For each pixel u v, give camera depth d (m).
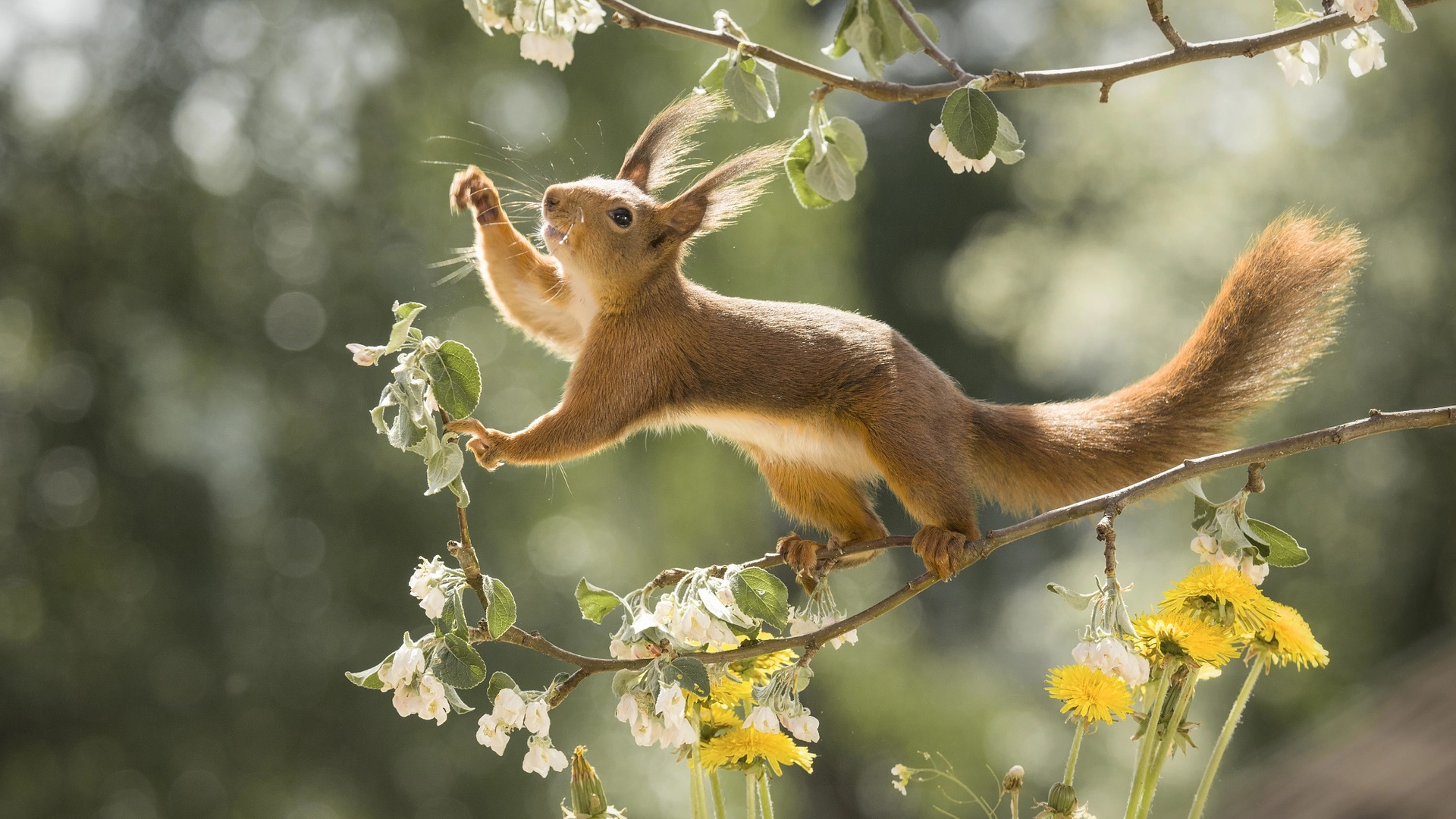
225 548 14.43
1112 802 17.22
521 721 3.29
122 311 14.55
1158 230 19.47
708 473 16.48
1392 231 16.38
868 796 21.95
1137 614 3.67
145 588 14.30
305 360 14.31
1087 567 21.38
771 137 15.84
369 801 14.16
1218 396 5.02
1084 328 20.14
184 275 14.27
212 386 14.68
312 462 14.30
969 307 23.11
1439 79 16.53
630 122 14.84
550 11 3.51
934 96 3.53
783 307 5.30
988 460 5.18
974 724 20.44
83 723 13.88
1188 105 19.84
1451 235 16.23
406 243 14.49
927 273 26.70
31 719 13.82
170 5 14.43
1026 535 3.85
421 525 14.31
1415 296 16.23
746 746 3.57
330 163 14.55
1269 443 3.60
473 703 14.38
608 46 15.16
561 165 14.26
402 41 14.43
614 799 13.99
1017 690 23.66
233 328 14.21
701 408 5.18
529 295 5.37
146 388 14.77
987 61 26.00
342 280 14.22
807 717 3.45
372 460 14.37
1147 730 3.55
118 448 14.48
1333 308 4.91
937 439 4.81
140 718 13.82
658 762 14.60
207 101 14.51
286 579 14.27
